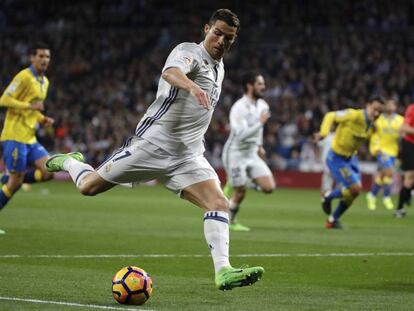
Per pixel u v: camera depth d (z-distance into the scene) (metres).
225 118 83.44
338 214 37.50
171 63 16.73
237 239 31.52
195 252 26.72
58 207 46.69
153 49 101.38
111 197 58.78
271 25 100.12
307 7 99.25
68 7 110.75
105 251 26.45
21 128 31.16
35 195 58.19
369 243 30.84
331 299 18.12
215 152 81.44
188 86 16.11
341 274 22.31
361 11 96.44
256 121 36.00
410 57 87.25
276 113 84.44
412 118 43.62
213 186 18.05
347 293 19.03
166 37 100.19
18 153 31.12
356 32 92.94
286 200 60.16
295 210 49.56
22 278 20.14
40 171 31.67
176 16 105.06
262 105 36.78
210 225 17.58
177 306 16.77
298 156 80.31
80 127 88.06
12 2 113.00
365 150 77.19
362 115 35.91
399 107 79.06
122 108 89.31
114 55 101.50
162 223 37.84
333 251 27.91
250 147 35.84
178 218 41.03
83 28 108.12
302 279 21.27
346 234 34.53
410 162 45.00
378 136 52.22
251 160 36.16
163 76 16.58
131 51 101.88
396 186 71.25
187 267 23.12
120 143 83.25
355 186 36.59
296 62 91.12
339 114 36.16
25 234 31.00
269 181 36.19
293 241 31.09
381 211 51.12
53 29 108.75
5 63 103.56
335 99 82.25
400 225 40.22
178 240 30.36
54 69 101.31
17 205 47.19
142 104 89.88
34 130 31.59
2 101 30.73
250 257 25.86
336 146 36.59
